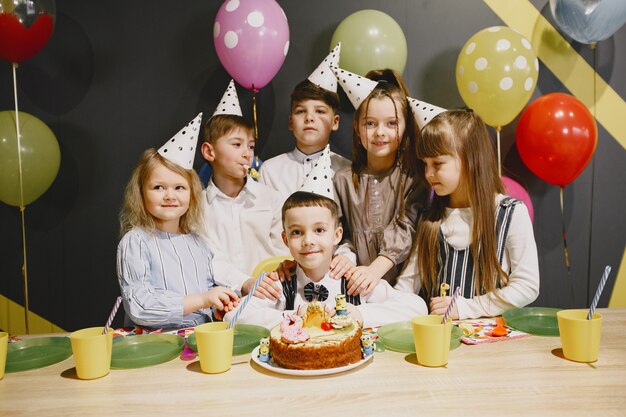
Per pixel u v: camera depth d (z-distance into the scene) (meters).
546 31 2.29
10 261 2.33
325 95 1.93
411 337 1.13
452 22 2.29
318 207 1.35
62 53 2.28
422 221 1.59
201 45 2.28
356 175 1.83
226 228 1.90
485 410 0.78
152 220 1.50
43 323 2.34
